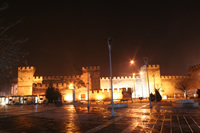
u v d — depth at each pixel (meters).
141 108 20.75
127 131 8.03
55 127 9.47
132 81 61.81
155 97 34.94
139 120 11.26
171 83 58.50
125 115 14.10
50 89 38.59
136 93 60.75
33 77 56.81
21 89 51.69
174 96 52.91
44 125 10.20
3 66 10.32
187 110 16.94
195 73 61.44
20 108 24.95
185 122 10.13
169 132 7.65
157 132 7.71
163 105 24.81
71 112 17.95
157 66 57.22
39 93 49.56
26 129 9.03
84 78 58.12
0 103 37.25
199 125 9.17
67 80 58.91
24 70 52.78
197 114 13.69
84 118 12.91
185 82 58.81
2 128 9.39
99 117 13.25
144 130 8.16
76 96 48.62
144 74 58.22
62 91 49.03
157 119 11.51
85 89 48.69
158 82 56.22
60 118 13.27
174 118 11.77
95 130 8.41
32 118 13.54
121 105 22.06
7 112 18.58
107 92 47.66
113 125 9.63
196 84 58.94
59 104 29.19
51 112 18.38
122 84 61.66
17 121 12.01
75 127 9.34
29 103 37.16
